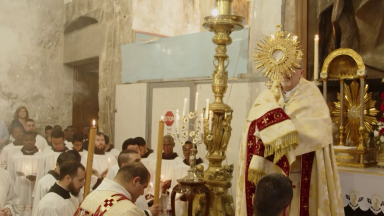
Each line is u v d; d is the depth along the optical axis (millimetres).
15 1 6684
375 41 4211
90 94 7559
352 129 4332
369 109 4293
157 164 3041
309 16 4656
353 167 3818
